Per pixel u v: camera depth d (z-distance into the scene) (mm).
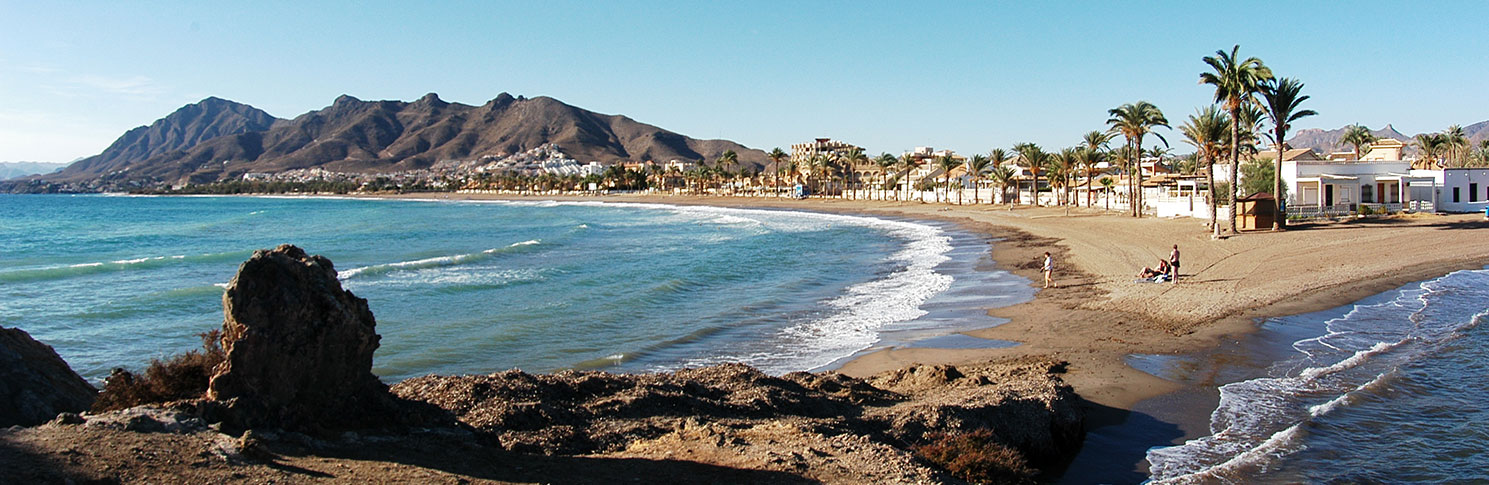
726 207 133750
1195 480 10523
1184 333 19469
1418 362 15938
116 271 40406
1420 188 52406
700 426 11133
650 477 9047
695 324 23734
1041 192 106000
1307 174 52812
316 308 9367
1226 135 48188
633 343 21031
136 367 19000
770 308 26594
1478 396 13641
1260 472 10750
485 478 8531
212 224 90500
